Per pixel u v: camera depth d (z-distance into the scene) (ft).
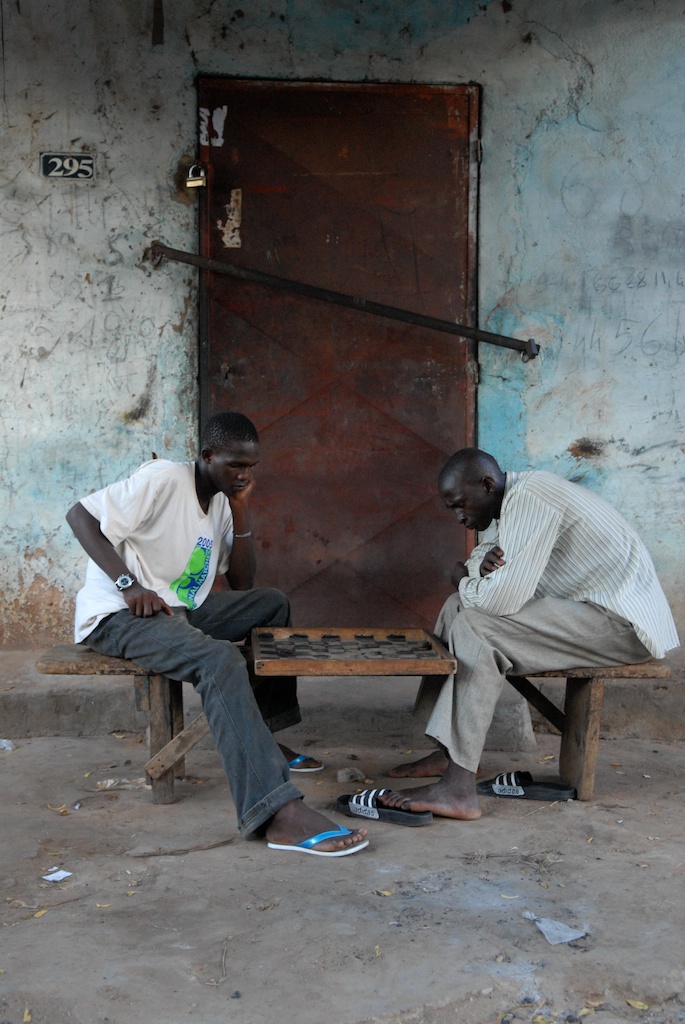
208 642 11.53
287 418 16.51
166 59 15.97
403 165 16.31
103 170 16.03
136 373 16.29
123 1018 7.91
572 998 8.39
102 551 12.04
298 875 10.42
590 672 12.39
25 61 15.84
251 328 16.35
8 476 16.26
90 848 11.09
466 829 11.71
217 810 12.21
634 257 16.46
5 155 15.93
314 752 14.57
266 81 16.10
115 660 12.18
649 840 11.44
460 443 16.62
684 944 9.09
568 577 12.58
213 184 16.15
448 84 16.25
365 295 16.44
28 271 16.07
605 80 16.28
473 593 12.28
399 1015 8.01
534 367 16.52
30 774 13.46
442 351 16.52
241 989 8.32
